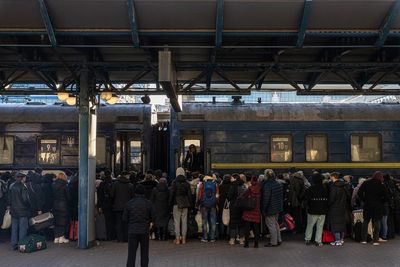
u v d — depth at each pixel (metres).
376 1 8.74
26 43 10.67
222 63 11.07
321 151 15.73
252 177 11.21
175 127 15.70
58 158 15.97
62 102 16.81
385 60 11.53
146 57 11.91
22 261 9.74
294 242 11.81
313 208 11.32
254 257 10.09
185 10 8.90
